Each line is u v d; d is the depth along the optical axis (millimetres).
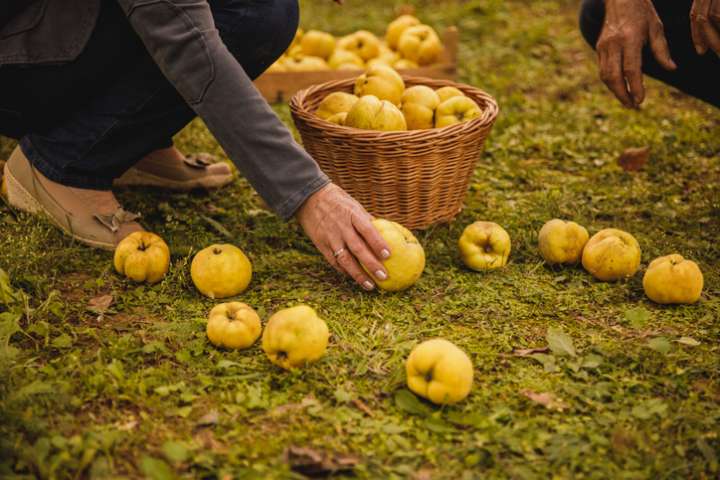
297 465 1225
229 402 1334
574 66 2848
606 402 1347
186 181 1935
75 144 1631
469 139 1715
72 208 1671
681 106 2498
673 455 1258
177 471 1224
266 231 1784
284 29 1689
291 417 1309
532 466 1241
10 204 1734
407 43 2555
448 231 1792
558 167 2139
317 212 1487
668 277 1552
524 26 3311
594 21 1930
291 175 1466
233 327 1426
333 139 1672
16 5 1502
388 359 1428
